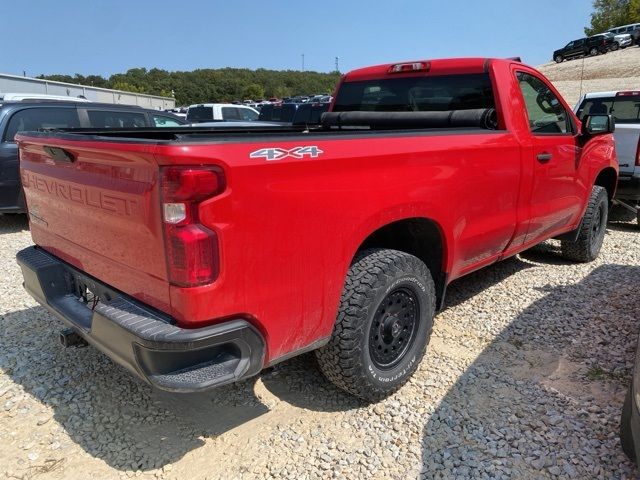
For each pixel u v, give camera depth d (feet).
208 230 6.82
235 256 7.09
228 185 6.86
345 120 14.96
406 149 9.43
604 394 10.30
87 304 9.30
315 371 11.28
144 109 29.91
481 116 12.16
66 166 8.69
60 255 9.88
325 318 8.59
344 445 8.94
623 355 11.79
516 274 17.43
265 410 9.95
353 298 8.97
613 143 18.79
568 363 11.51
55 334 13.01
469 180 11.03
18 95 34.47
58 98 36.24
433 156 10.02
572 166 15.46
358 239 8.79
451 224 10.77
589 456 8.57
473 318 13.92
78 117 25.99
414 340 10.37
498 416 9.62
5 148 23.08
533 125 13.76
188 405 10.13
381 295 9.23
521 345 12.38
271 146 7.30
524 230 13.74
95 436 9.21
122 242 7.75
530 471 8.29
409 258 9.78
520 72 13.44
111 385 10.75
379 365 9.80
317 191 7.97
